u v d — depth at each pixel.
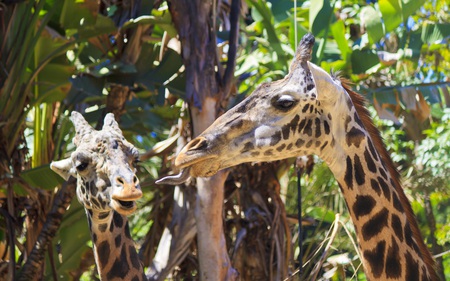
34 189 11.48
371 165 6.62
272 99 6.28
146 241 13.15
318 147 6.42
